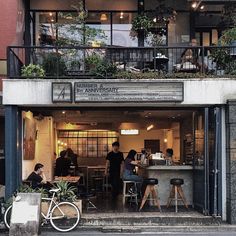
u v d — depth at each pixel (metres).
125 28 17.03
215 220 12.75
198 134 14.23
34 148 16.25
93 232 11.94
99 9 17.06
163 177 15.05
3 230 12.04
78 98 12.69
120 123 20.92
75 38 15.02
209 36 17.62
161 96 12.75
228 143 12.80
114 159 17.48
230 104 12.76
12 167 12.85
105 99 12.70
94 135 22.34
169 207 14.56
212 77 13.06
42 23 16.77
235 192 12.61
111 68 13.30
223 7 16.47
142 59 14.65
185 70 14.00
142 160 15.98
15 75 13.34
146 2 17.08
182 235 11.49
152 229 12.19
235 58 13.84
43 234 11.54
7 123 12.95
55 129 19.97
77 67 13.70
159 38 16.45
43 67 13.52
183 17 17.30
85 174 19.73
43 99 12.95
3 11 15.26
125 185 15.04
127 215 12.98
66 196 12.38
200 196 13.68
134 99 12.71
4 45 15.17
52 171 18.11
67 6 16.88
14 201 11.20
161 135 23.98
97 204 15.12
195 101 13.01
